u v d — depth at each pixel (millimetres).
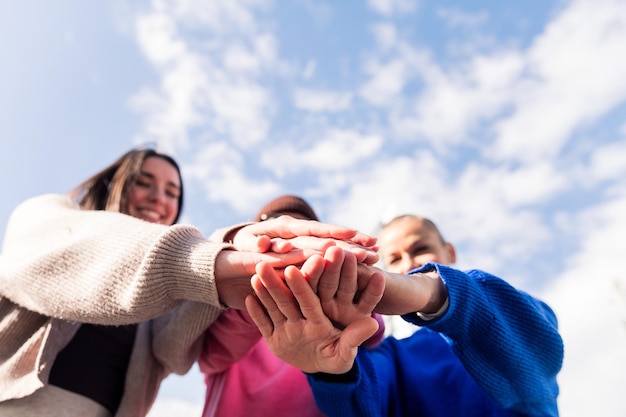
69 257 1514
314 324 1232
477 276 1691
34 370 1539
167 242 1360
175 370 1952
